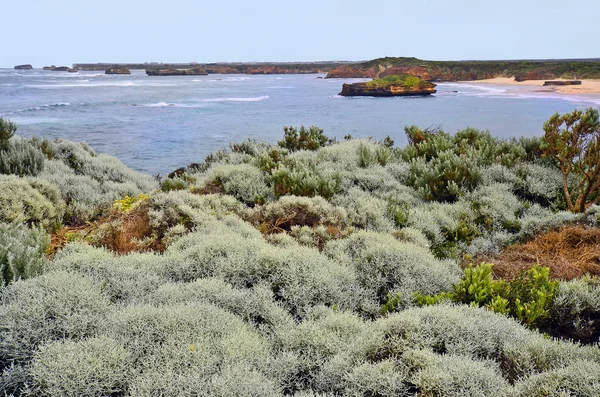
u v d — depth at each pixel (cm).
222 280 412
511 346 297
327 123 3697
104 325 327
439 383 254
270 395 258
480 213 681
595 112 675
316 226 633
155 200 686
